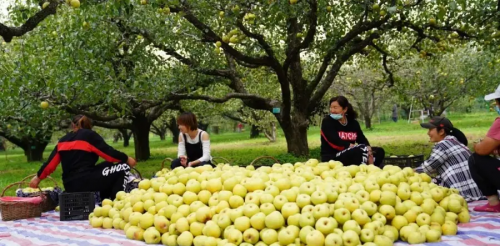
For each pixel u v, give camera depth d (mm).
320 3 10938
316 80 15617
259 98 15672
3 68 11414
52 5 7855
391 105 52375
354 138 7473
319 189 4570
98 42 12273
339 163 5934
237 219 4418
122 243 4812
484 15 11320
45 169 6789
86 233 5332
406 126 40281
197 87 15461
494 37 11461
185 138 7848
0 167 22359
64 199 6309
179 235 4777
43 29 13062
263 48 12344
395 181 4961
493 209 5465
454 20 12508
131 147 38344
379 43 16188
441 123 6488
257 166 8922
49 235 5305
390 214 4516
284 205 4422
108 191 6984
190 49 14086
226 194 4859
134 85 11742
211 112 23438
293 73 16062
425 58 15836
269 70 17078
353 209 4355
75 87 11383
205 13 10781
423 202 4711
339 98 7324
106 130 43125
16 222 6324
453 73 24047
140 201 5320
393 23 12867
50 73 11547
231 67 15695
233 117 38844
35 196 7148
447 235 4527
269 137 31578
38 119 12141
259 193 4711
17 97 11016
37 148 25141
